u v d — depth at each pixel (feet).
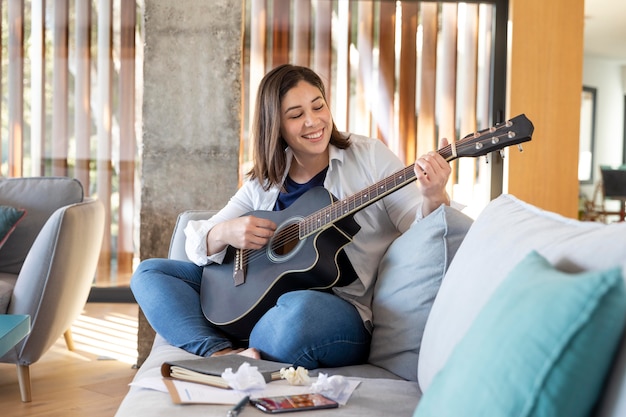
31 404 10.19
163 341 7.84
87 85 16.05
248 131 15.71
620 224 3.85
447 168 6.73
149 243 13.30
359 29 15.80
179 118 13.34
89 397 10.57
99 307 16.25
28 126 16.05
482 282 4.56
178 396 5.10
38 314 10.19
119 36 16.01
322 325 6.36
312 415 4.81
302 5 15.76
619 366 3.09
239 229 7.61
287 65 7.98
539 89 15.38
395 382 5.83
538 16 15.29
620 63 41.11
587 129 39.93
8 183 12.37
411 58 15.85
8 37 15.97
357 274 7.26
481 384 3.27
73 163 16.08
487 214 5.39
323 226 7.29
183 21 13.32
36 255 10.27
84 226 10.96
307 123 7.64
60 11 15.97
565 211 15.49
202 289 7.89
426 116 15.90
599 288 3.00
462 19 15.80
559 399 3.03
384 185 7.06
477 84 15.88
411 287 6.20
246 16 15.74
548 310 3.12
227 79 13.35
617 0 27.91
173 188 13.34
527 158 15.43
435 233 6.12
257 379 5.31
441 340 4.83
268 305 7.35
